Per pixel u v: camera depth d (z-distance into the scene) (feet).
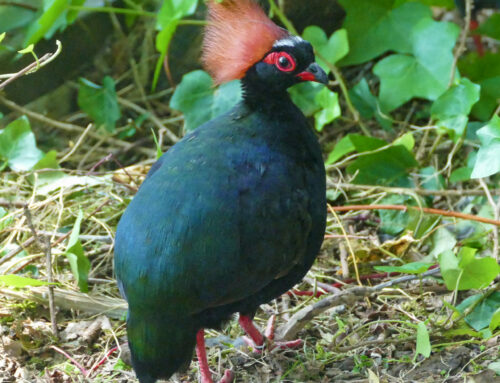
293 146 25.03
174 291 22.56
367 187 34.73
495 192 34.09
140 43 44.09
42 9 40.75
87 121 43.34
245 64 25.48
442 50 38.45
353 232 33.94
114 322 29.40
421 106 41.73
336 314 29.12
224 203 23.17
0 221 31.35
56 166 35.45
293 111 25.59
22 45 41.39
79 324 28.76
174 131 42.24
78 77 43.70
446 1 42.60
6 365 26.99
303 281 31.07
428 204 35.06
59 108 43.45
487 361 25.81
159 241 22.75
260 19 25.79
